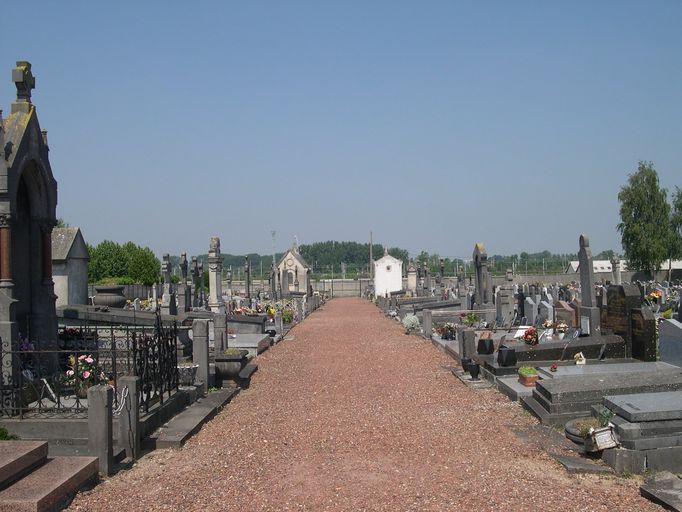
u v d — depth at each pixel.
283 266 74.88
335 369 17.97
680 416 8.13
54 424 9.31
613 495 7.11
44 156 13.12
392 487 7.50
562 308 21.00
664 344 16.70
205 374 13.77
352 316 44.31
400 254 153.25
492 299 32.00
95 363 11.03
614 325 16.03
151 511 6.75
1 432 8.48
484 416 11.34
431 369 17.45
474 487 7.44
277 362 19.73
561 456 8.62
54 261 24.83
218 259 35.00
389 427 10.69
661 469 7.92
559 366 14.04
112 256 56.31
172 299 26.12
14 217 11.75
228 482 7.74
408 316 29.31
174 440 9.41
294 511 6.75
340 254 164.25
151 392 11.16
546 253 102.81
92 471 7.63
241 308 36.22
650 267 60.34
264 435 10.21
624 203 60.28
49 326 13.07
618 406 8.52
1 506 6.26
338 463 8.57
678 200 61.53
